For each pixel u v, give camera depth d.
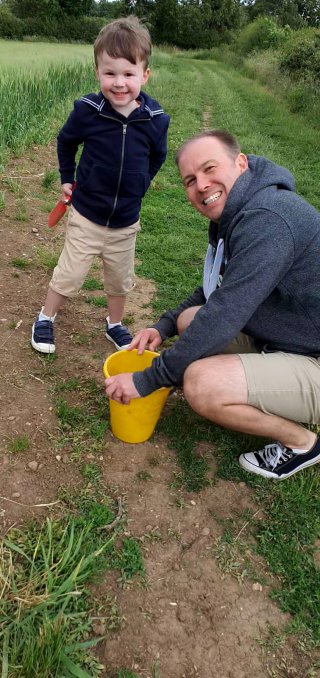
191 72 23.45
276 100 15.05
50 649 1.50
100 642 1.66
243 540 2.04
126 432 2.33
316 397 2.06
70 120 2.58
